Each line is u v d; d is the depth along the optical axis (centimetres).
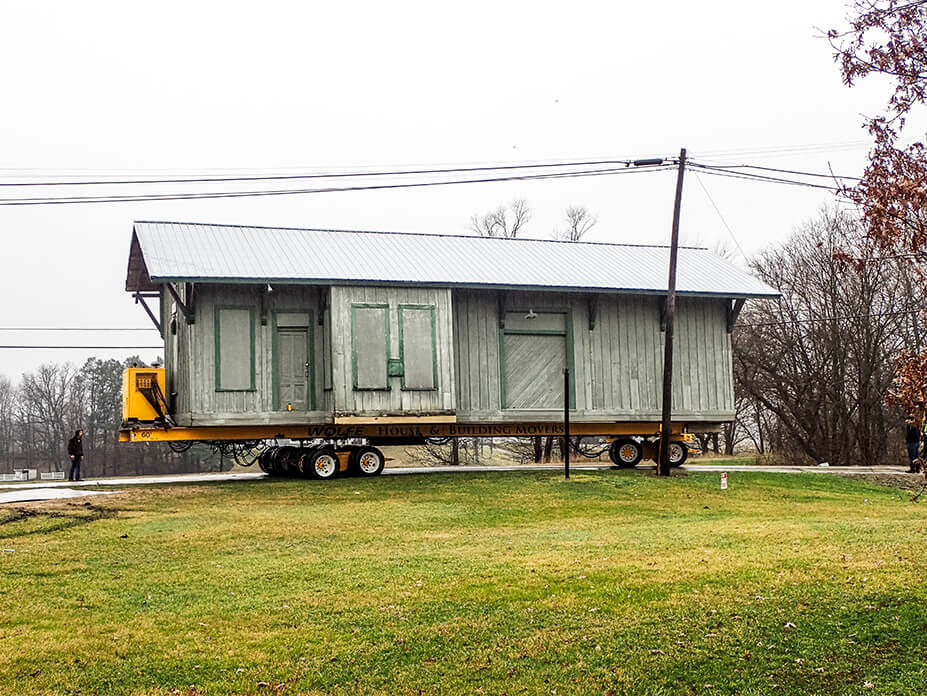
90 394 8756
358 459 2586
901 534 1545
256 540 1547
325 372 2556
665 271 3086
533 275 2805
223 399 2472
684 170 2691
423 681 860
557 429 2898
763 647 941
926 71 807
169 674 872
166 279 2338
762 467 3225
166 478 2795
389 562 1352
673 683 860
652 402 2961
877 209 803
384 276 2562
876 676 865
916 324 4053
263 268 2502
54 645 941
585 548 1449
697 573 1220
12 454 9519
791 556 1324
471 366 2772
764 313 4756
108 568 1309
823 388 4519
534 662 907
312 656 921
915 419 833
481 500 2130
